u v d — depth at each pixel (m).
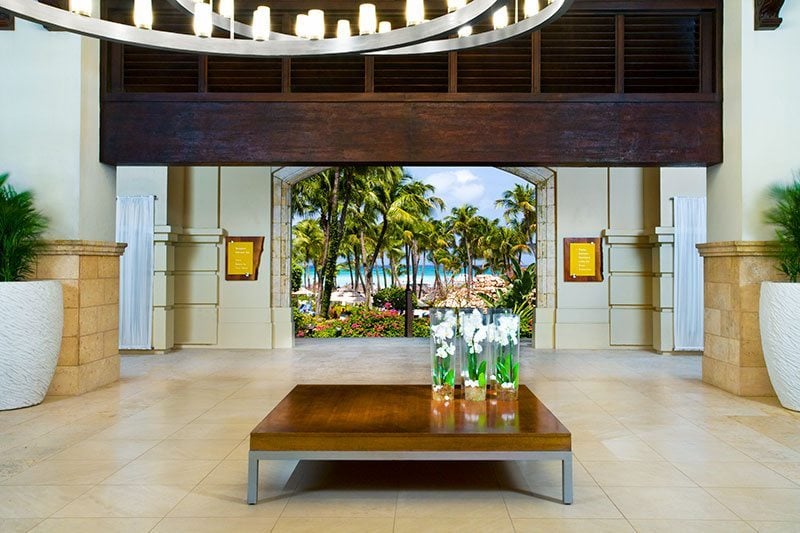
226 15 3.86
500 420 3.50
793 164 6.11
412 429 3.31
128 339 9.34
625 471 3.81
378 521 3.05
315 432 3.27
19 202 5.80
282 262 10.27
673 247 9.27
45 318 5.54
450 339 3.95
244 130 6.44
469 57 6.51
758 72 6.13
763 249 5.98
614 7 6.48
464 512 3.17
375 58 6.53
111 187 6.76
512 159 6.41
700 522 3.04
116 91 6.56
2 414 5.30
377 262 28.94
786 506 3.24
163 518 3.08
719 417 5.21
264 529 2.95
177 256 9.89
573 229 9.88
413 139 6.41
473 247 29.36
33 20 3.46
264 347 9.89
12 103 6.15
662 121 6.44
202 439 4.54
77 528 2.96
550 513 3.15
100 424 4.97
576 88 6.55
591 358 8.78
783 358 5.39
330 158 6.43
